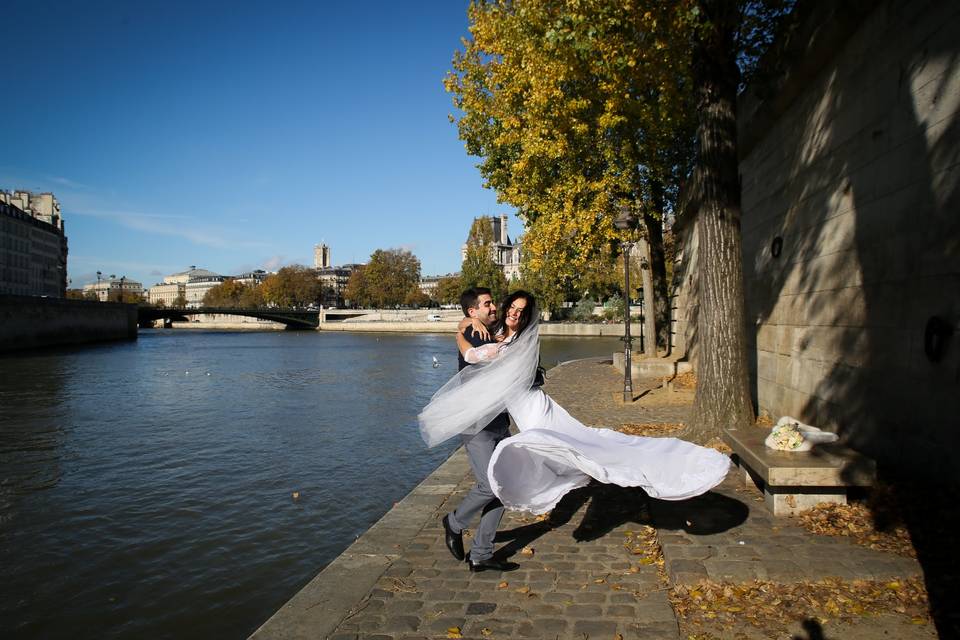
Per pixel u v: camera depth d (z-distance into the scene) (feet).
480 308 16.10
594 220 58.08
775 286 33.96
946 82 18.16
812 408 28.17
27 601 25.23
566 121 52.01
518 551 16.65
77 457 48.49
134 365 133.28
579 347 160.66
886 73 21.71
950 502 16.67
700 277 27.84
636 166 57.82
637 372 62.54
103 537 31.83
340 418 64.69
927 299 18.98
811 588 13.20
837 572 13.75
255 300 513.45
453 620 12.91
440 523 19.53
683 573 14.12
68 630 23.02
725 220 26.86
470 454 15.40
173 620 23.67
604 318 237.86
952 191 17.76
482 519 15.39
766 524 17.10
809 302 28.68
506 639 12.03
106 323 246.88
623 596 13.62
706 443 26.48
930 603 12.21
